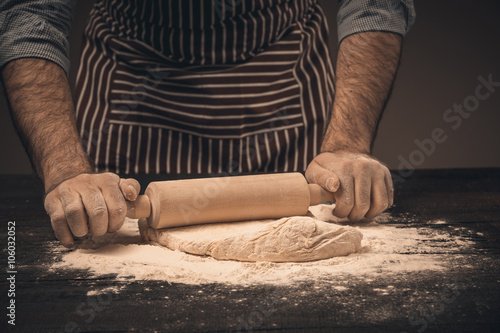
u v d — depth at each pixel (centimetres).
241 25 205
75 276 122
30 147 156
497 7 390
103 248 142
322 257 133
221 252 133
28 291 112
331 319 97
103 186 138
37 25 169
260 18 206
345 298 107
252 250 132
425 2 391
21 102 162
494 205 191
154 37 205
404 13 187
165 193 144
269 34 211
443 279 117
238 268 126
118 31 210
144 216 147
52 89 165
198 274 123
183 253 138
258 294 110
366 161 156
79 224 133
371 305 103
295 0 216
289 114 220
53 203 136
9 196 219
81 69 217
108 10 214
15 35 167
